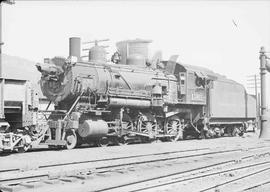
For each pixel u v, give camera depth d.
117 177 10.32
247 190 8.80
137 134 20.81
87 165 12.01
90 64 19.69
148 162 13.16
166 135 22.91
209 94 26.48
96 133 18.27
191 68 25.56
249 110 32.59
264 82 27.47
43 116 19.34
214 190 8.64
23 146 15.21
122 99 20.08
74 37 22.75
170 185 9.16
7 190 8.38
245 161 14.48
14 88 14.87
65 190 8.45
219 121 28.14
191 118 25.48
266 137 27.48
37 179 9.57
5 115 15.84
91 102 19.55
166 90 23.17
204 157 15.16
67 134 18.17
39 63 18.52
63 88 18.56
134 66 22.80
